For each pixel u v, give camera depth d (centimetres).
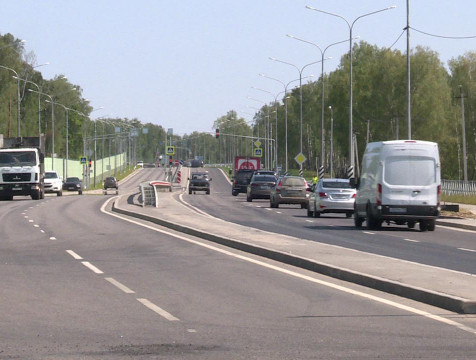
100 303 1421
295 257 2034
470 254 2389
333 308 1369
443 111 12575
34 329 1166
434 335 1129
